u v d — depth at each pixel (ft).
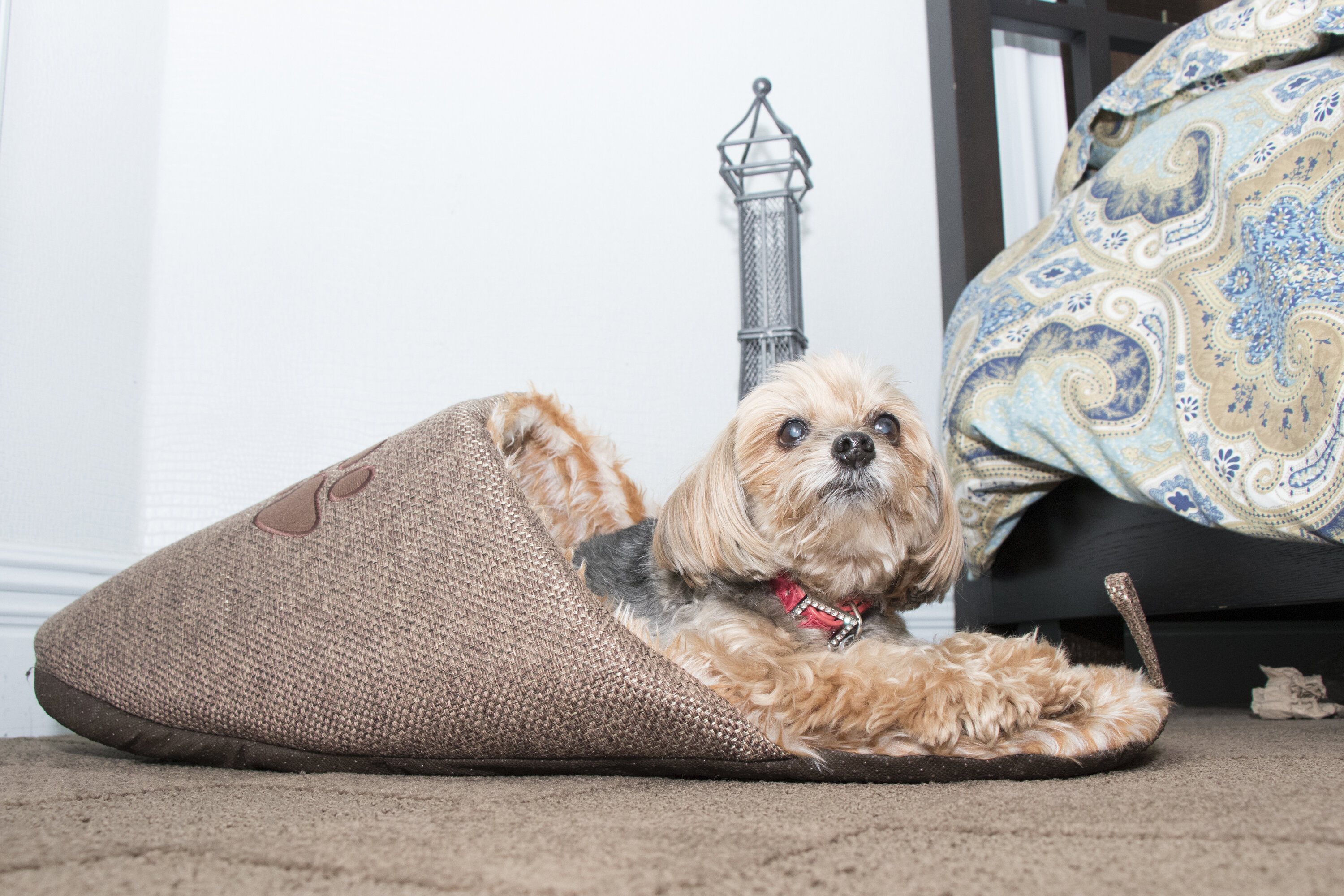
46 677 4.09
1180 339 5.17
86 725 3.94
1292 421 4.45
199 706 3.70
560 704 3.16
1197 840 2.10
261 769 3.75
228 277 7.66
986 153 9.08
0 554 5.72
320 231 8.06
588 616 3.18
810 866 1.91
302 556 3.72
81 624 4.10
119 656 3.92
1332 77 5.04
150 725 3.85
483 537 3.39
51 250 6.32
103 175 6.88
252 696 3.60
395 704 3.35
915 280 9.73
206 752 3.78
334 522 3.75
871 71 9.95
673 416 8.97
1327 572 4.81
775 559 4.59
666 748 3.21
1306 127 4.91
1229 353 4.90
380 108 8.46
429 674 3.30
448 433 3.76
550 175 8.95
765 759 3.21
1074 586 6.58
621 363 8.89
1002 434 6.08
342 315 8.03
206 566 3.96
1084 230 6.31
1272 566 5.10
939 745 3.23
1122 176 6.24
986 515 6.62
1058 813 2.48
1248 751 4.11
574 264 8.89
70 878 1.88
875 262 9.68
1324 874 1.78
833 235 9.64
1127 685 3.72
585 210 9.00
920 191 9.88
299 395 7.77
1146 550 5.95
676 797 2.90
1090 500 6.45
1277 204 4.83
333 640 3.50
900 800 2.81
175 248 7.52
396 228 8.34
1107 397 5.54
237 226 7.77
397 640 3.38
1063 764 3.24
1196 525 5.49
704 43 9.59
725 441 4.82
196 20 7.93
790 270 8.37
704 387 9.09
